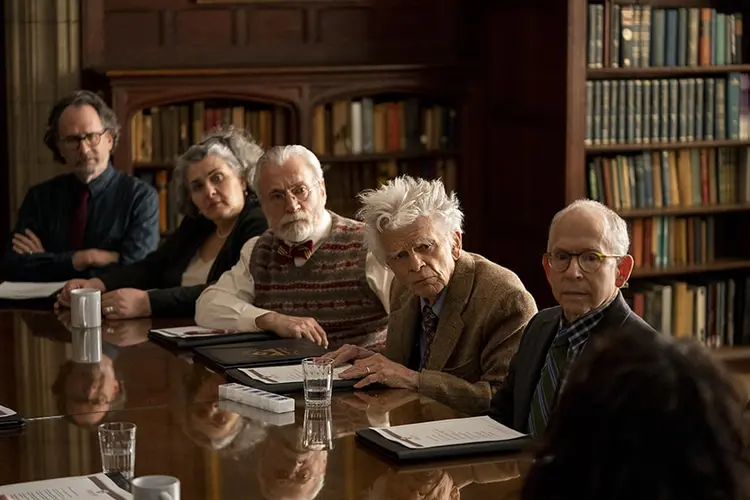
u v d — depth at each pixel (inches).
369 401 133.9
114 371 151.7
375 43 296.7
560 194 273.3
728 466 44.7
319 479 105.7
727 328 296.4
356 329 178.1
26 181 271.9
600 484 45.5
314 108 283.3
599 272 123.0
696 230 293.6
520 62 285.1
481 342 144.9
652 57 280.1
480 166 303.0
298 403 133.3
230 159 200.8
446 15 301.0
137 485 85.3
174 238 209.6
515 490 102.1
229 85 275.3
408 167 301.1
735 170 294.0
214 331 174.6
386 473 107.2
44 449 116.7
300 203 175.6
